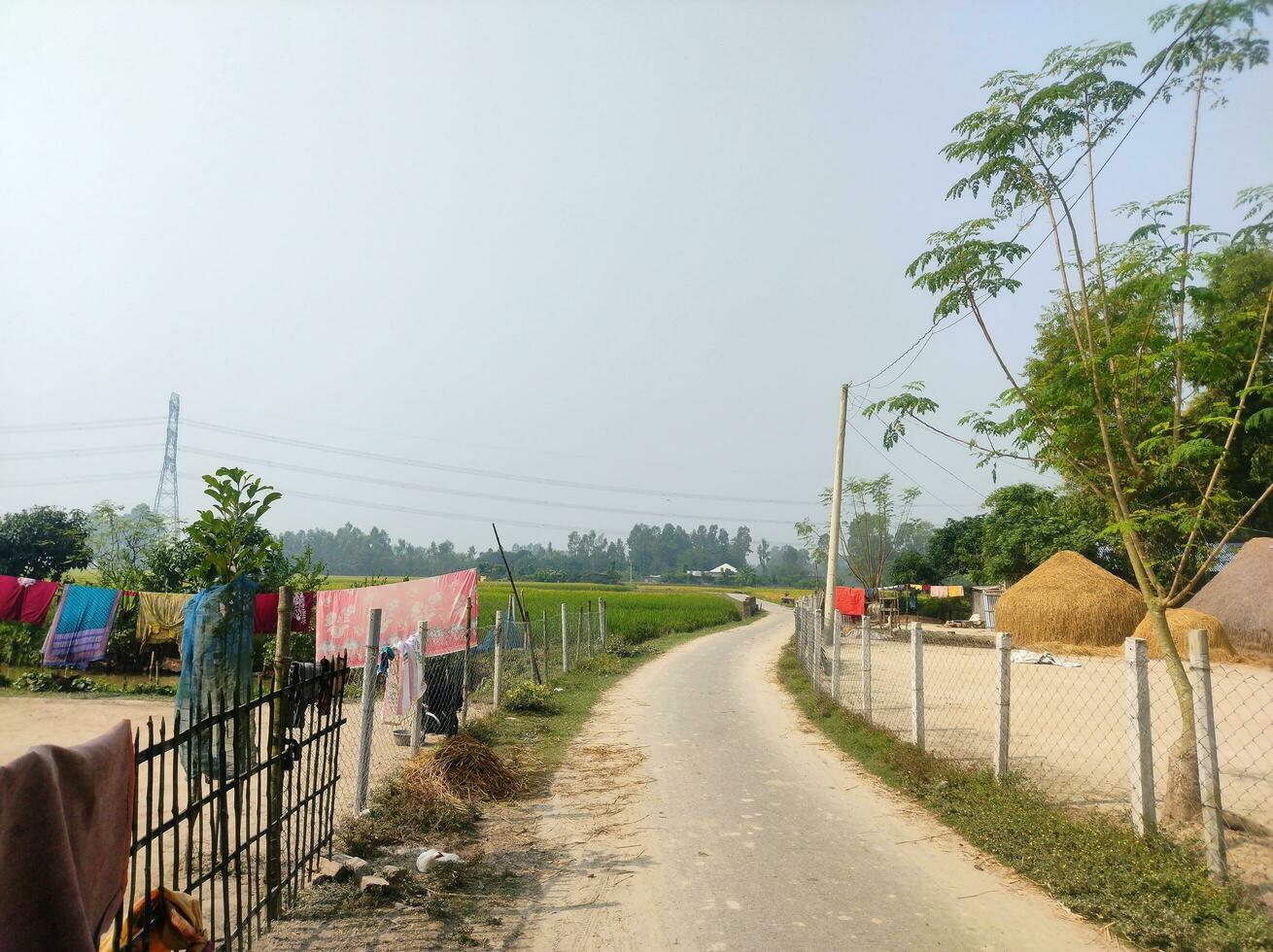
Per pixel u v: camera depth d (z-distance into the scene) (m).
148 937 3.33
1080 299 6.98
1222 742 10.42
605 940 4.68
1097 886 5.14
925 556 49.03
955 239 7.34
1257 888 5.16
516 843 6.49
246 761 4.53
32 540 22.84
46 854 2.59
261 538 5.32
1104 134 6.63
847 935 4.72
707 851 6.28
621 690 16.72
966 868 5.86
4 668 15.68
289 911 4.93
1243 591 22.20
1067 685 16.69
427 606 12.00
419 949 4.51
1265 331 6.00
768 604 81.38
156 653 15.53
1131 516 6.59
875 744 9.82
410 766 8.08
